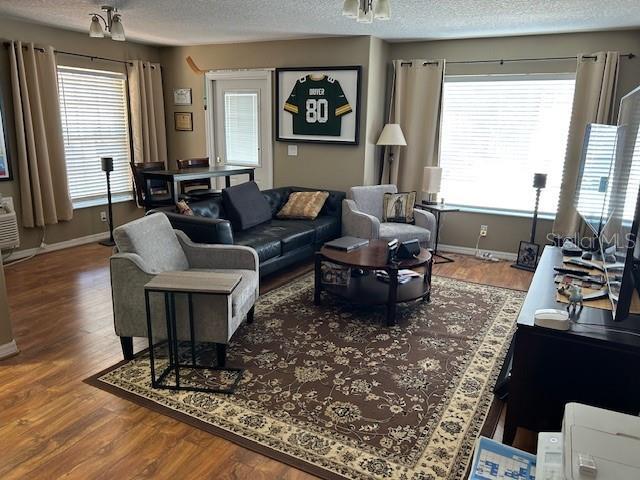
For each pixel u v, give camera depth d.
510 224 5.21
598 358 1.86
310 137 5.52
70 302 3.75
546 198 5.12
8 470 1.93
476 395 2.55
